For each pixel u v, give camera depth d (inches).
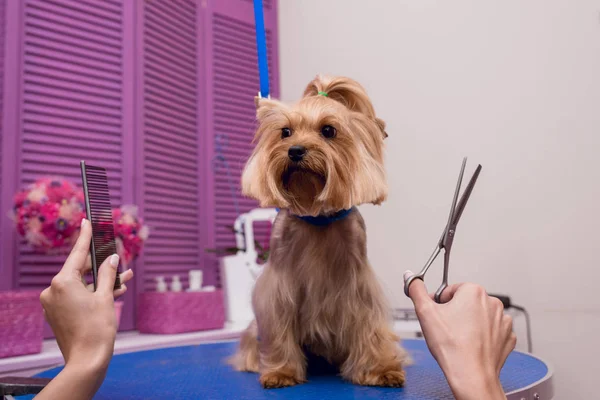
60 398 26.8
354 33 117.2
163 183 110.1
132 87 105.7
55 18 95.9
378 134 54.1
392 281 105.0
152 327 95.7
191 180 117.6
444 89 99.7
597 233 78.3
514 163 88.8
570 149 82.0
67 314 29.5
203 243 118.6
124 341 85.4
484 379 27.1
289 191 52.5
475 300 30.4
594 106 79.9
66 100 96.7
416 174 102.9
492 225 91.0
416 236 101.8
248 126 130.5
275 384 48.8
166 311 93.7
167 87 113.4
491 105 92.5
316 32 126.5
